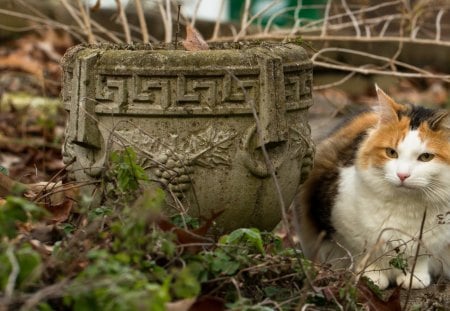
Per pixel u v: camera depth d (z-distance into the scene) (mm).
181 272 3084
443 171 4582
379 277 4730
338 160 5152
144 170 3867
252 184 4027
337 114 8398
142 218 3176
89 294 2844
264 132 3932
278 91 3949
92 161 4043
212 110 3893
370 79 9992
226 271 3416
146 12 9375
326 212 5062
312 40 7785
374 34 9539
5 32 10672
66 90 4117
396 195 4633
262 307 3256
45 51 10109
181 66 3846
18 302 2887
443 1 8500
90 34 6711
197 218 3912
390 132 4652
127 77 3883
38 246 3543
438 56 10445
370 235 4762
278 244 3896
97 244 3334
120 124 3934
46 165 6637
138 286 2877
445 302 4312
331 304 3621
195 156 3906
